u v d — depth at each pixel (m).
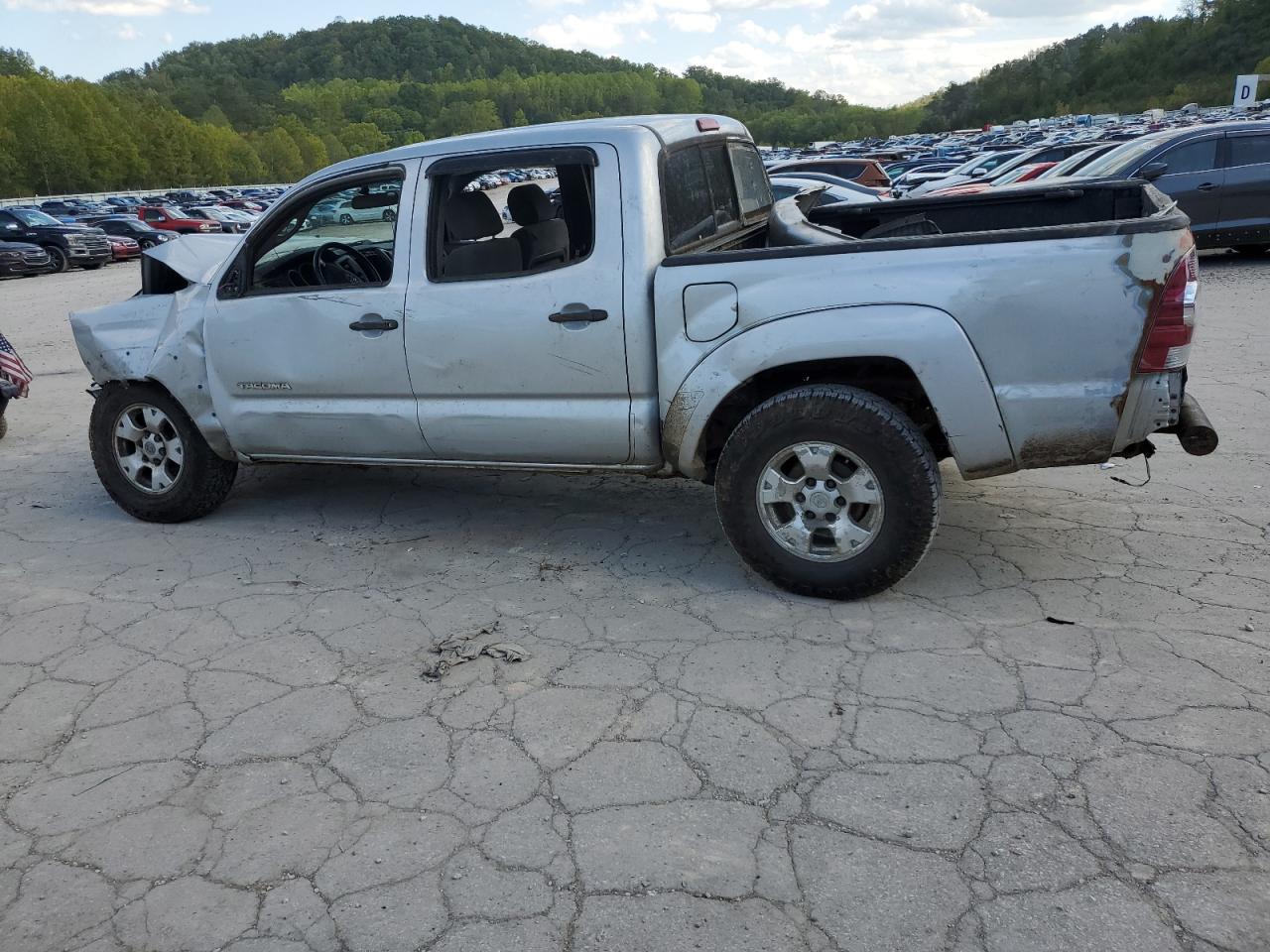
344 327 4.56
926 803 2.79
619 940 2.37
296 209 4.68
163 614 4.23
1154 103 121.00
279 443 4.95
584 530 5.02
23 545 5.12
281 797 2.96
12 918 2.54
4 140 88.31
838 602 4.03
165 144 107.38
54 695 3.60
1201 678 3.33
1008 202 5.02
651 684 3.48
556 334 4.16
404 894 2.54
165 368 5.01
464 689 3.51
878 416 3.72
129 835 2.82
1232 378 7.31
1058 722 3.13
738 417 4.19
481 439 4.48
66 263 25.47
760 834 2.70
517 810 2.85
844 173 17.42
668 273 3.94
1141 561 4.26
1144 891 2.44
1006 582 4.13
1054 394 3.57
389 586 4.43
